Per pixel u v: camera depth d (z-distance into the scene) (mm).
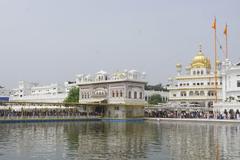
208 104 127688
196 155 31406
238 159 29312
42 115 85625
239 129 62719
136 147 36625
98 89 108000
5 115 81438
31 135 49500
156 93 169500
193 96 131500
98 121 95250
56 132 54938
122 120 95188
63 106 108062
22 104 92875
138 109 102062
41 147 36500
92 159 29172
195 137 47562
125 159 29266
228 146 37688
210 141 42531
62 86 168000
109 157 30172
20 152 33000
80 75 123375
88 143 40062
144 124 80750
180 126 72062
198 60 138500
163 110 110812
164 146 37531
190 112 100938
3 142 40812
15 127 65625
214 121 84938
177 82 139875
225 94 107562
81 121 92438
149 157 30297
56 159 29188
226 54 109750
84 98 112938
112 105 100125
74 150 34312
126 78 100875
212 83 130000
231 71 104688
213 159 29297
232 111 92062
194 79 134500
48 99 147500
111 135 50031
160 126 72250
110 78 112000
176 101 137125
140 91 104188
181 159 29344
